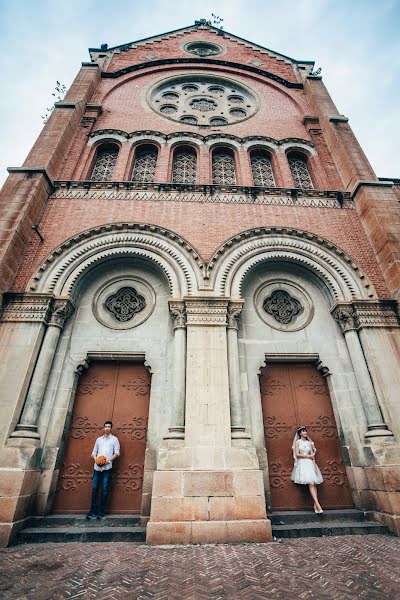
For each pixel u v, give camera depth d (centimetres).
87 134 1250
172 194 1032
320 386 820
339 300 846
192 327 766
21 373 689
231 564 436
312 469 685
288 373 831
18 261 831
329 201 1066
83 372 800
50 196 998
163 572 410
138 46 1758
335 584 371
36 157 1037
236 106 1506
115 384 791
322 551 490
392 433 680
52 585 373
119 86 1527
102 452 674
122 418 755
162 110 1462
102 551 500
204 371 709
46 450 675
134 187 1037
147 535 542
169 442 633
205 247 906
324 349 837
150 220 956
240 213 998
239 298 826
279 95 1570
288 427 770
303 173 1265
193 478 590
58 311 778
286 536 582
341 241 966
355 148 1172
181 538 541
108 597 344
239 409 692
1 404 653
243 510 569
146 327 840
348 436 736
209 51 1806
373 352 766
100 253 884
